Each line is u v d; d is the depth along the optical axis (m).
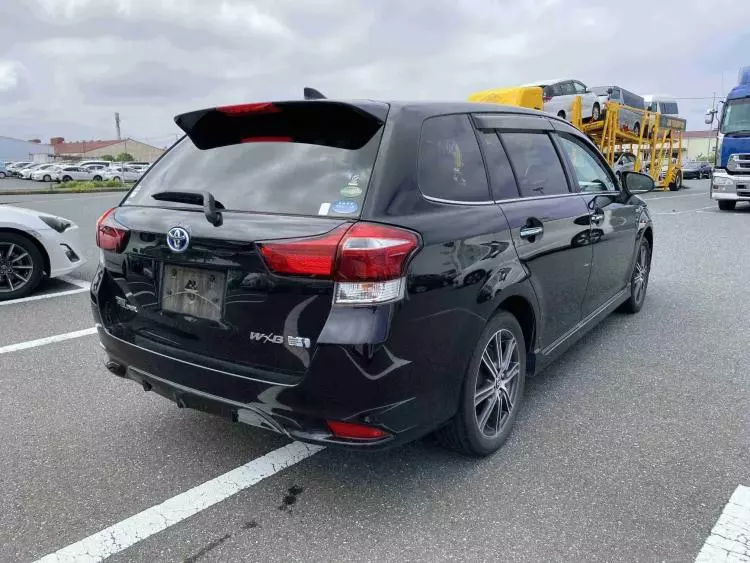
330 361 2.33
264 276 2.43
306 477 2.99
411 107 2.88
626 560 2.38
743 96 15.24
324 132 2.77
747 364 4.46
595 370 4.39
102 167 49.91
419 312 2.46
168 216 2.78
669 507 2.72
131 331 3.00
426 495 2.83
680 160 27.16
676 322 5.51
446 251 2.60
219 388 2.60
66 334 5.24
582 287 4.09
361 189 2.50
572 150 4.29
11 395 3.96
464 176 3.00
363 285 2.30
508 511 2.70
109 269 3.09
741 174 15.29
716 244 9.88
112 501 2.80
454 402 2.77
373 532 2.57
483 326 2.85
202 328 2.66
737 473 2.99
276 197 2.61
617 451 3.22
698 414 3.66
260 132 2.94
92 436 3.42
